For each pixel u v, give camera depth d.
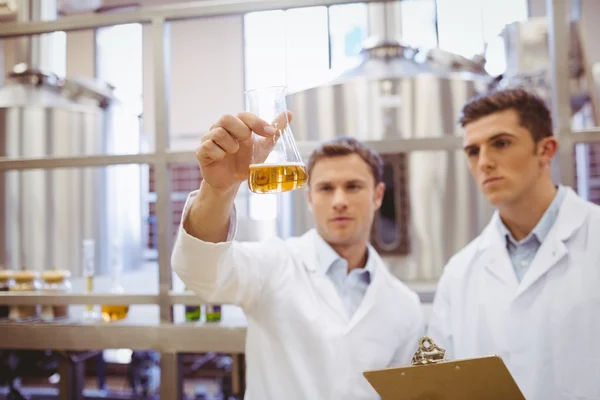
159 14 1.56
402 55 2.24
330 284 1.22
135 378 2.71
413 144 1.49
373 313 1.21
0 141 2.00
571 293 1.08
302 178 0.83
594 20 4.26
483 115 1.10
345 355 1.15
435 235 1.88
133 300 1.55
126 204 3.02
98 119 2.20
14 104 2.02
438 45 3.90
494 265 1.18
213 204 0.86
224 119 0.77
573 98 2.03
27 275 1.67
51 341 1.55
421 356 0.79
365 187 1.19
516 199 1.10
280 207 2.12
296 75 4.77
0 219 1.98
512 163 1.08
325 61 4.73
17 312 1.63
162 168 1.55
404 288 1.33
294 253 1.28
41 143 2.02
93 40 4.60
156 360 2.80
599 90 1.97
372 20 2.29
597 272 1.07
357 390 1.13
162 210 1.55
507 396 0.73
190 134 4.79
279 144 0.82
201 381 3.59
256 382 1.18
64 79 2.30
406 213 1.89
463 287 1.23
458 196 1.88
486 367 0.70
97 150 2.19
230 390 2.15
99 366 2.79
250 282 1.12
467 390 0.74
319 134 1.97
